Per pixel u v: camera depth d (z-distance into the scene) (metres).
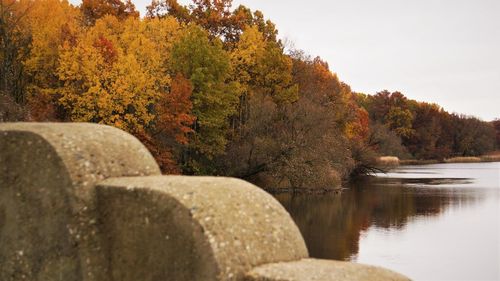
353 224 27.53
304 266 6.89
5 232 8.49
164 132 37.78
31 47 37.38
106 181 7.89
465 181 61.06
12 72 35.28
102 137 8.48
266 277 6.54
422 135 134.25
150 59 39.00
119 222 7.57
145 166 8.52
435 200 39.22
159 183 7.44
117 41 41.53
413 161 132.25
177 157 41.84
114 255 7.61
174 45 41.28
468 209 33.94
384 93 131.00
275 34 55.78
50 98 34.78
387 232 25.25
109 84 35.34
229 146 45.47
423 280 16.97
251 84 48.50
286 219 7.62
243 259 6.73
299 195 42.38
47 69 37.72
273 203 7.69
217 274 6.49
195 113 40.50
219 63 40.94
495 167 108.69
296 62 56.66
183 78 37.69
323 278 6.48
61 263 7.85
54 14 39.78
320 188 45.06
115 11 51.25
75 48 34.44
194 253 6.73
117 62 35.59
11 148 8.45
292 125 44.44
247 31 47.00
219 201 7.10
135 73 34.56
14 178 8.41
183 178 7.85
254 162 44.31
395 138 107.62
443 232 25.34
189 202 6.93
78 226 7.71
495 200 39.16
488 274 17.72
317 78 61.47
